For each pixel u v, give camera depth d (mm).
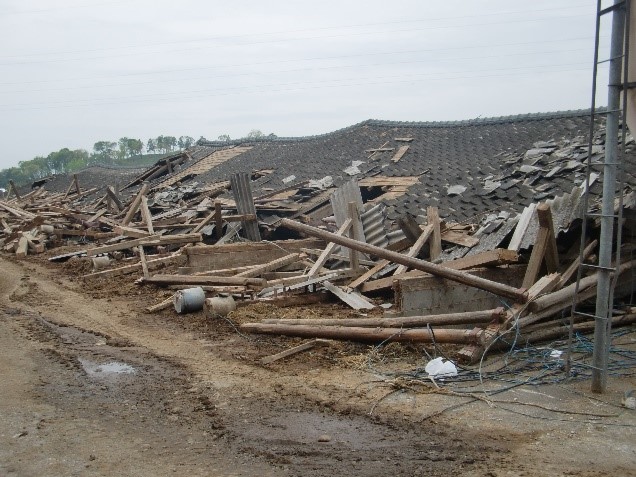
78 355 7941
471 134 19594
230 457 4859
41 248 19688
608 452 4789
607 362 6172
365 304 9891
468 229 11367
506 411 5676
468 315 7430
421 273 8977
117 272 14000
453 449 4906
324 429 5375
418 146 20172
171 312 10406
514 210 12461
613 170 5875
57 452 5027
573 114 17109
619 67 5734
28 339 8789
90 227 22328
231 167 27172
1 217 24984
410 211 14305
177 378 6883
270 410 5855
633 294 9320
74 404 6141
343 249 12844
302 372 6996
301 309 10039
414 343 7520
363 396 6168
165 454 4945
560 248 9195
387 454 4840
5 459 4922
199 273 12039
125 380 6883
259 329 8609
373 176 18266
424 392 6215
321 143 25078
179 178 28391
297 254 12422
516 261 8797
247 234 16188
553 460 4664
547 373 6660
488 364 6973
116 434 5375
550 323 7898
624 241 9250
